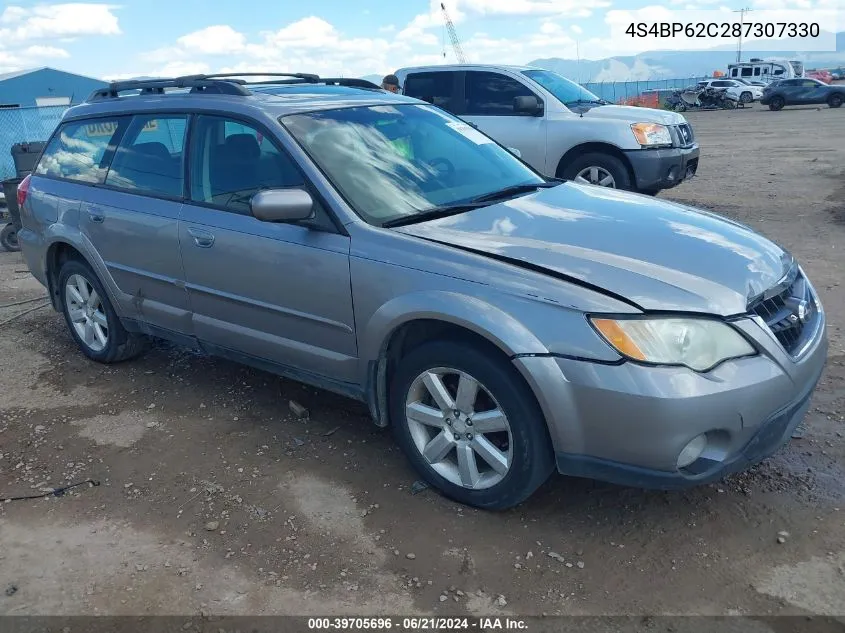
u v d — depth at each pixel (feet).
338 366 11.96
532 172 14.90
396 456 12.54
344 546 10.21
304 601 9.21
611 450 9.34
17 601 9.43
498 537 10.26
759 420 9.35
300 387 15.47
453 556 9.91
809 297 11.33
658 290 9.39
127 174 15.12
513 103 30.40
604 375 9.09
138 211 14.46
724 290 9.60
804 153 53.83
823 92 118.93
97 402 15.24
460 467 10.78
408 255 10.69
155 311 14.84
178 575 9.78
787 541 9.89
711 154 56.85
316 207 11.79
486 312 9.77
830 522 10.23
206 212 13.32
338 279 11.37
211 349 14.29
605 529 10.34
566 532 10.31
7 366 17.40
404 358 11.05
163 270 14.25
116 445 13.39
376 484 11.70
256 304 12.75
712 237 11.11
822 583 9.09
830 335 16.70
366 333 11.19
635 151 28.14
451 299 10.09
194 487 11.85
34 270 17.80
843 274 21.36
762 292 9.99
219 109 13.44
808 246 24.86
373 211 11.65
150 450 13.14
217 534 10.61
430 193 12.56
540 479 10.12
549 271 9.77
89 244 15.65
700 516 10.50
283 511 11.09
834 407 13.37
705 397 8.93
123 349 16.71
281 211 11.02
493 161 14.48
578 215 11.80
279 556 10.07
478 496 10.67
